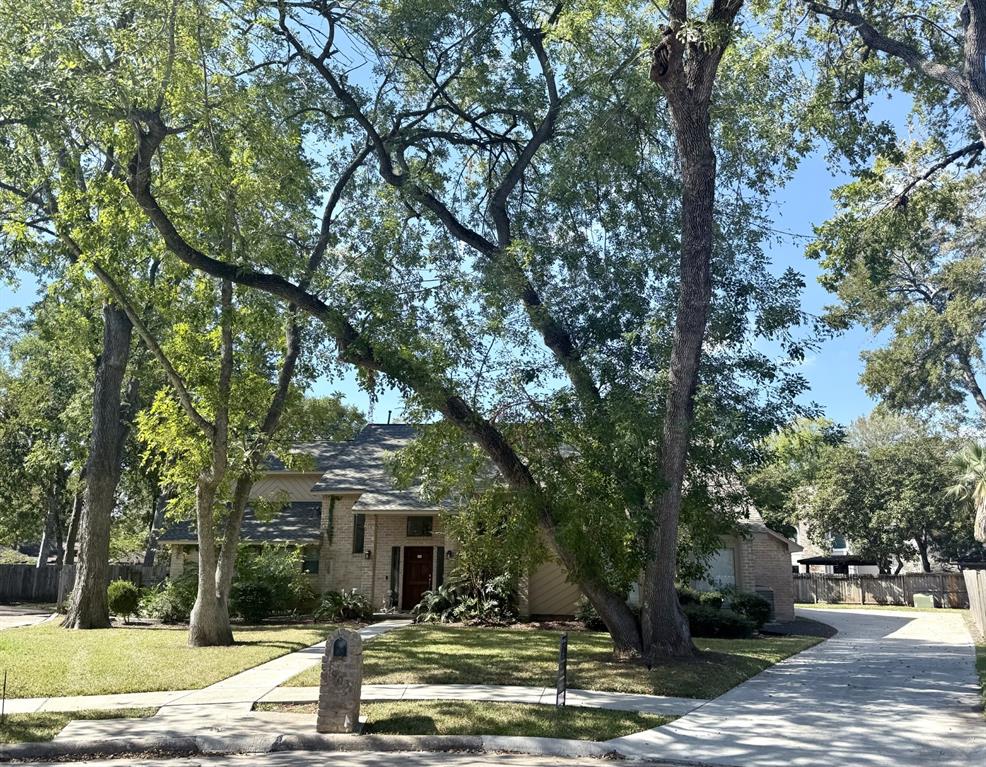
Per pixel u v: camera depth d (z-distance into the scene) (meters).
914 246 21.77
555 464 14.20
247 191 14.96
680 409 13.61
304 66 17.59
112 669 13.83
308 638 18.41
